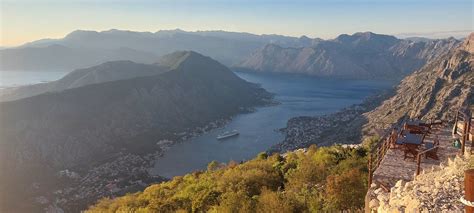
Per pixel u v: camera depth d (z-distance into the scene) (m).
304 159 34.75
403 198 11.90
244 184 33.38
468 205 6.80
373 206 13.61
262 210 25.53
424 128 24.14
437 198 10.88
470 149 17.19
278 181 33.72
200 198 34.12
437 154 19.22
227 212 28.47
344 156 31.91
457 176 12.34
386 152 19.44
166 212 36.25
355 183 21.12
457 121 23.19
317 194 24.67
